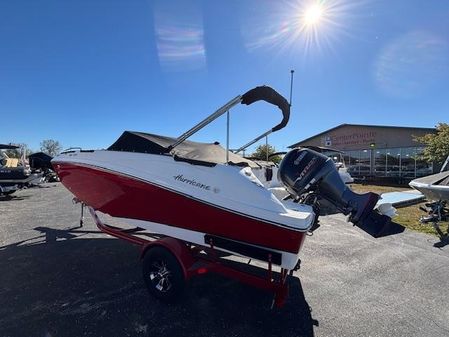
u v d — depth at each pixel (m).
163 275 3.49
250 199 3.31
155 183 3.74
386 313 3.39
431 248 5.68
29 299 3.48
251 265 4.46
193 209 3.57
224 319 3.21
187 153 3.91
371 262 4.93
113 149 4.24
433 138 19.39
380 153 25.41
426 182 7.80
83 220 7.48
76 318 3.12
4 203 10.42
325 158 3.94
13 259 4.71
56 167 4.85
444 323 3.21
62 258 4.78
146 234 4.48
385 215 3.72
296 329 3.06
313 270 4.58
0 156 12.56
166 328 3.01
